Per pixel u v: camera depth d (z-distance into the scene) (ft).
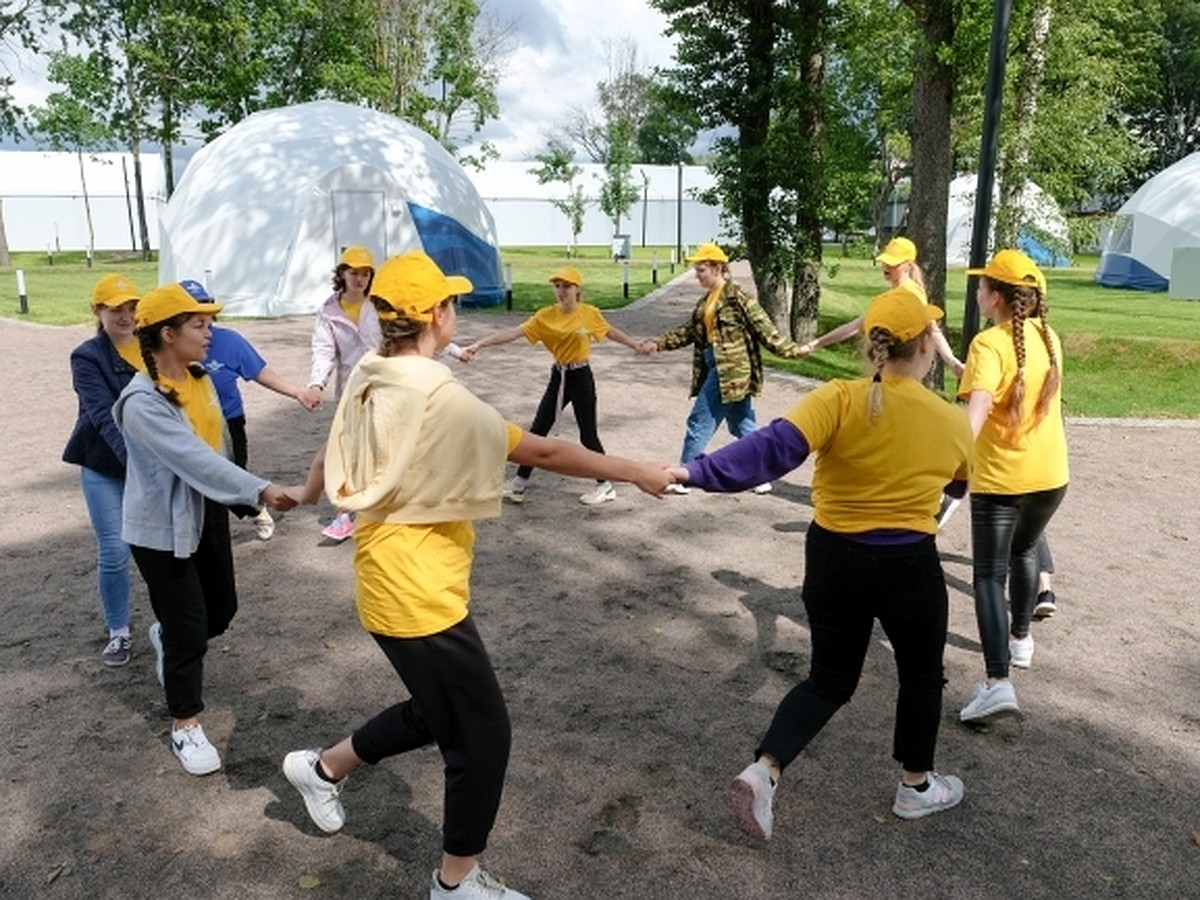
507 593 18.85
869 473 10.23
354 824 11.54
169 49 120.47
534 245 207.82
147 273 108.37
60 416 35.22
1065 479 14.19
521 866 10.81
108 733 13.60
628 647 16.48
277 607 18.07
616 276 105.60
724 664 15.88
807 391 40.45
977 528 14.03
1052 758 13.12
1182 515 24.39
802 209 53.26
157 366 12.06
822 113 53.16
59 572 19.97
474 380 41.96
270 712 14.16
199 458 11.20
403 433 8.90
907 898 10.34
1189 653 16.47
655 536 22.34
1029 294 13.48
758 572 20.10
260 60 115.96
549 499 25.27
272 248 67.92
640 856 11.00
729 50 52.49
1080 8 52.75
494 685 9.50
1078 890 10.50
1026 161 51.88
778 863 10.89
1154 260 94.48
